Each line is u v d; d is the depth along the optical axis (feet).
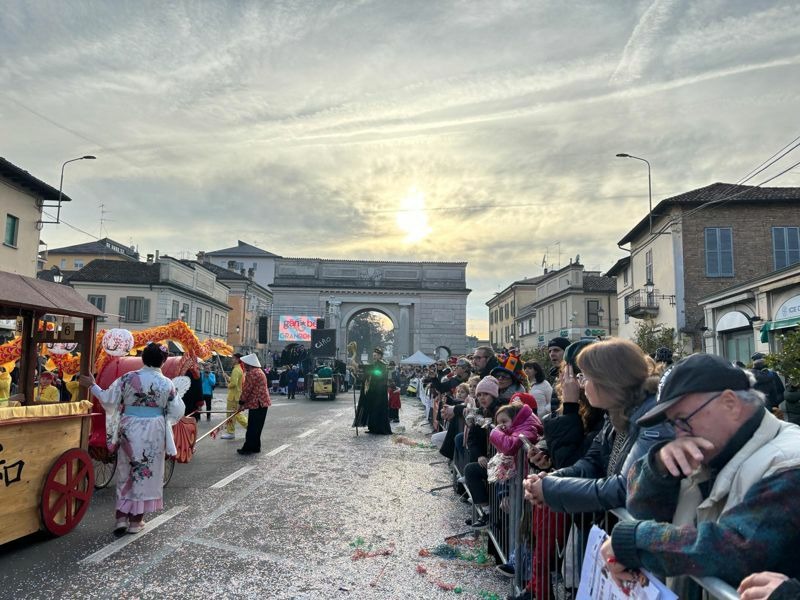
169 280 134.00
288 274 157.38
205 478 25.04
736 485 5.28
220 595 12.44
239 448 33.88
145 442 16.93
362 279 157.89
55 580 13.10
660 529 5.46
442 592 12.86
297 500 21.12
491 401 18.02
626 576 5.83
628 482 6.66
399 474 26.53
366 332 362.33
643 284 96.22
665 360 18.63
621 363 7.89
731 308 70.03
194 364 29.71
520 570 12.37
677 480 5.85
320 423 48.88
